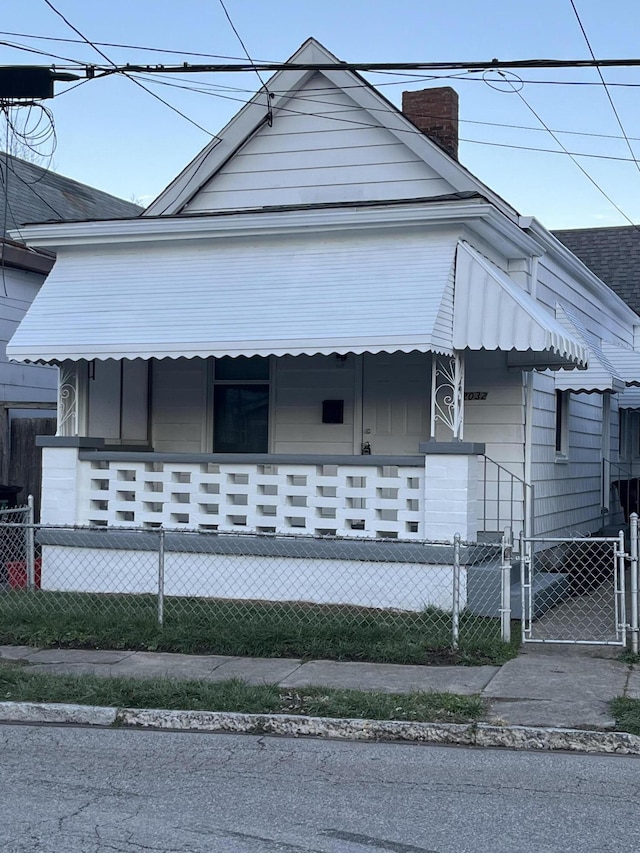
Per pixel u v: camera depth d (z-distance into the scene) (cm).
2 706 778
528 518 1252
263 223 1177
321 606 1105
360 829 537
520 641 991
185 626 995
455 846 514
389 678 853
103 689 791
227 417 1384
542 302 1430
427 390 1288
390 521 1112
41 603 1112
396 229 1151
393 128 1366
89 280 1242
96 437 1280
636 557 922
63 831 530
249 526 1152
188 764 659
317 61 1384
